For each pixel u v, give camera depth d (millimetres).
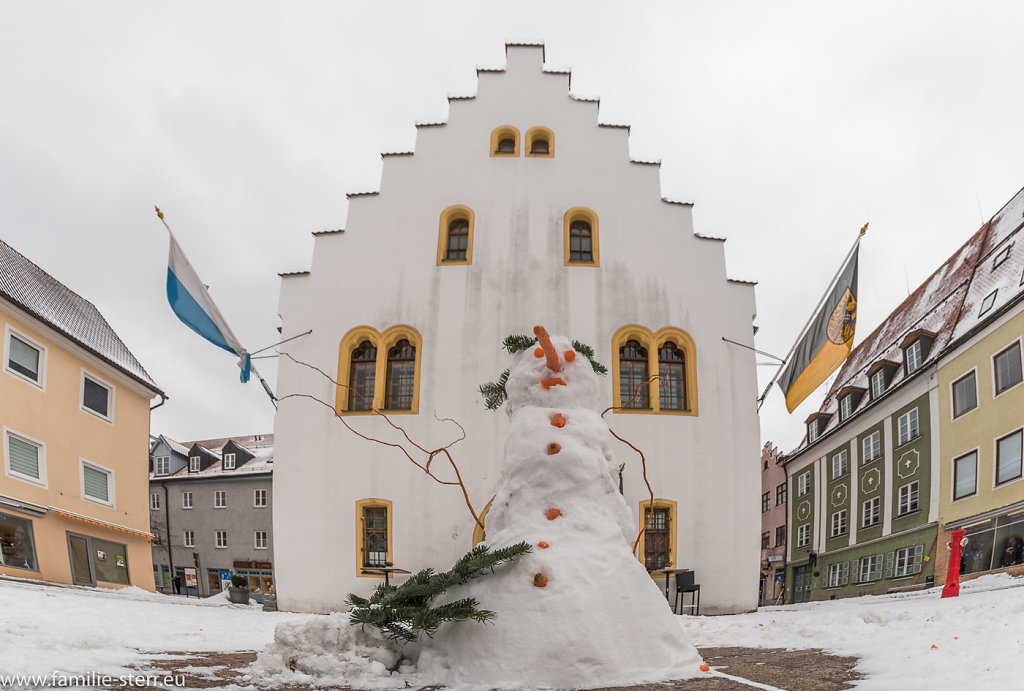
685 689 5293
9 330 22422
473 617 5910
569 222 20297
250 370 17812
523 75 21578
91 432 26188
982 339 27906
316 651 6250
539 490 6816
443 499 18016
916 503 32312
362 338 19609
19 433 22422
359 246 20188
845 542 39906
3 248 27891
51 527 23391
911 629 8523
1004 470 26078
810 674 5980
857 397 40750
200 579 52812
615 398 18719
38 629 7973
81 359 25875
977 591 17547
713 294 19547
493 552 6227
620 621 5965
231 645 8703
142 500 29031
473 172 20656
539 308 19453
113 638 8062
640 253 19875
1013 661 5637
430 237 20141
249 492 53000
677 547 17688
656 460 18188
